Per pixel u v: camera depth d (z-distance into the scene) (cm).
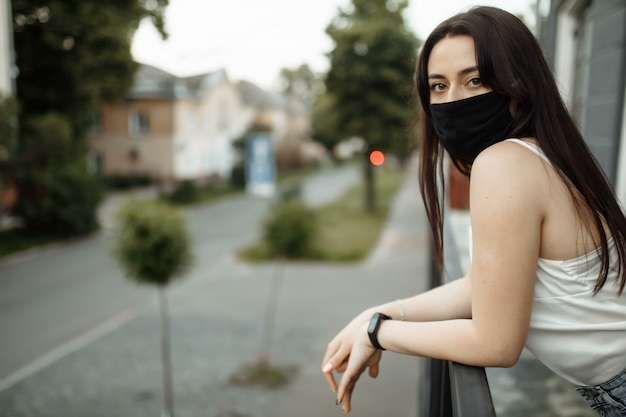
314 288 1030
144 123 3112
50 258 1306
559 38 292
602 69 231
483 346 77
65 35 1283
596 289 81
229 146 4128
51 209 1472
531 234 75
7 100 1227
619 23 210
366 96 1903
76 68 1441
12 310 877
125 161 3133
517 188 75
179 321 818
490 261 75
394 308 110
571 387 125
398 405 512
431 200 114
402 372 596
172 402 535
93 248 1430
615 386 86
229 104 4144
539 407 115
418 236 1667
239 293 991
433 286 222
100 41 1284
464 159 98
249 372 609
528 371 133
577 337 84
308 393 550
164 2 1136
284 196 1288
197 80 3622
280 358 657
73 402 534
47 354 675
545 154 80
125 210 520
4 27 1278
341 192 3225
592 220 80
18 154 1336
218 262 1290
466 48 87
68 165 1555
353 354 100
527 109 86
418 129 122
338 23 1947
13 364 641
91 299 945
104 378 596
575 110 288
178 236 522
